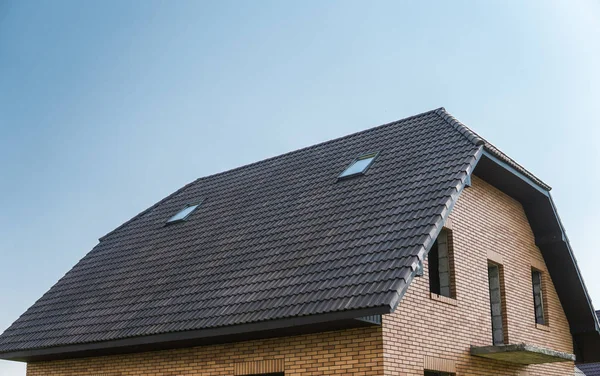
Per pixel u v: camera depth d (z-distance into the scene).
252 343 12.29
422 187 12.62
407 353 11.38
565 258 17.02
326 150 17.25
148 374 13.70
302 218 13.77
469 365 13.06
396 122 16.75
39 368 15.98
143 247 16.77
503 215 15.77
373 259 11.09
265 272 12.37
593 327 17.53
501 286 15.12
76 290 16.09
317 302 10.64
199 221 16.61
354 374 10.96
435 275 13.81
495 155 14.12
